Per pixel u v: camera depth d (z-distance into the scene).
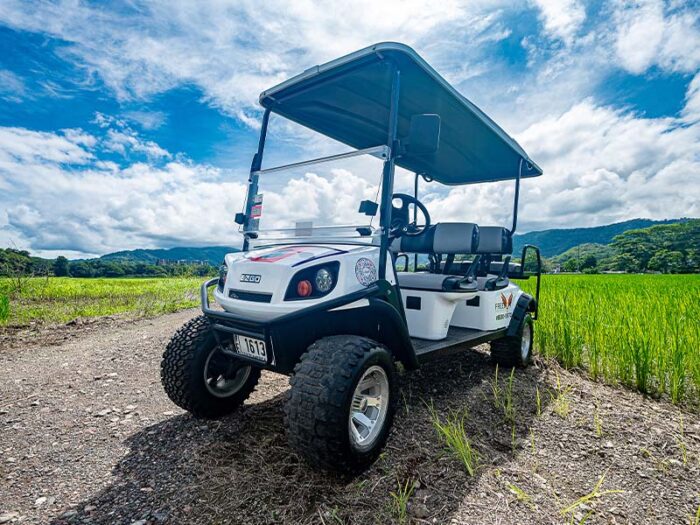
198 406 2.81
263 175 3.31
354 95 3.24
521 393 3.56
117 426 2.85
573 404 3.35
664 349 3.89
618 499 2.11
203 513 1.91
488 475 2.27
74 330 6.39
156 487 2.12
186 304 9.72
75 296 11.62
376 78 2.93
